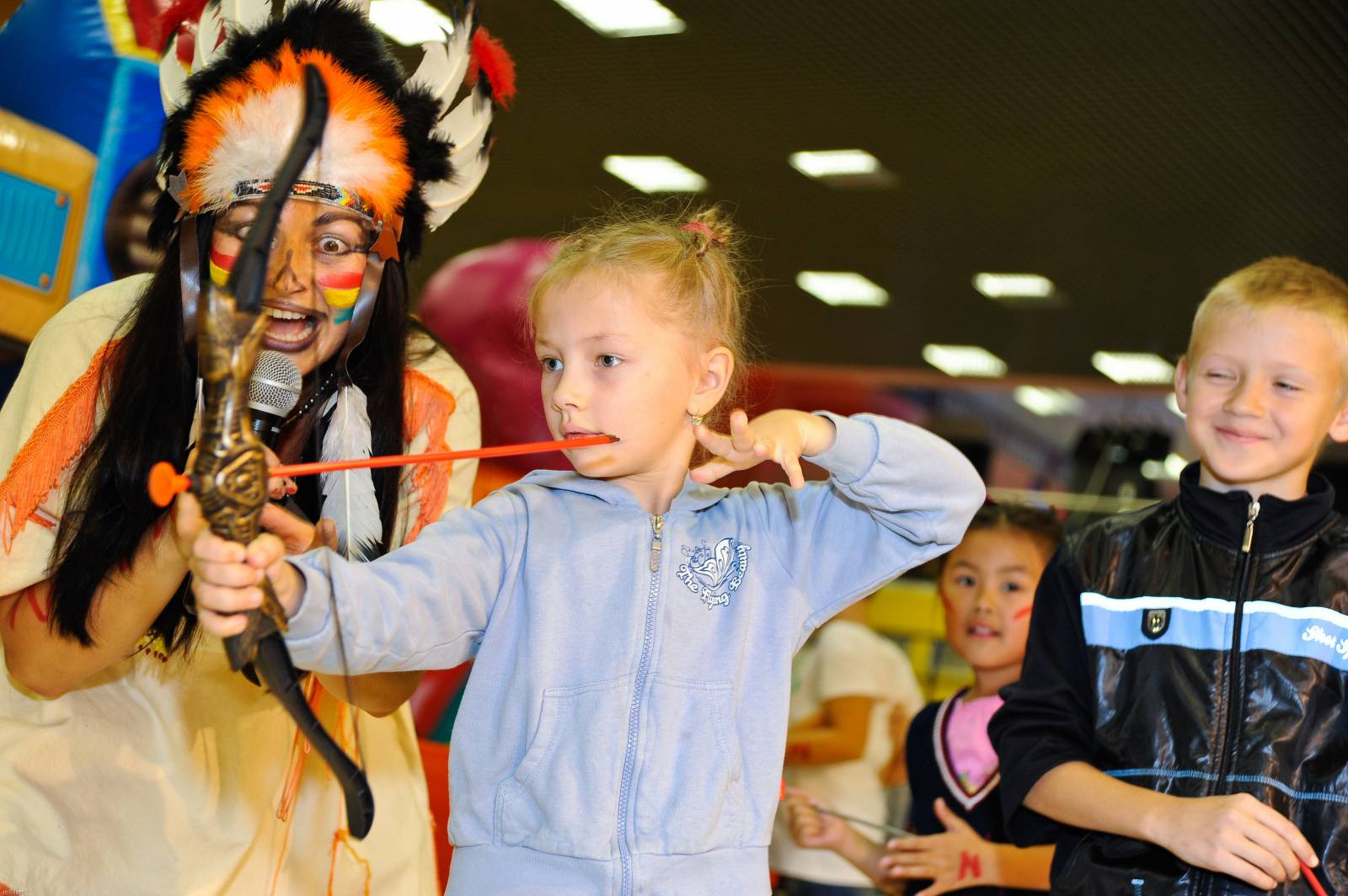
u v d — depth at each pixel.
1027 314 7.54
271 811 1.93
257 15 1.84
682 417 1.65
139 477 1.68
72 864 1.80
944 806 2.56
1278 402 1.89
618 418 1.59
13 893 1.78
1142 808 1.76
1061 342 7.95
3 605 1.76
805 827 2.76
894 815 2.91
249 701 1.90
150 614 1.70
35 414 1.75
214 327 1.15
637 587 1.59
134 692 1.85
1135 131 5.20
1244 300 1.94
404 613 1.43
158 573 1.66
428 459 1.43
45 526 1.72
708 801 1.54
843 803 2.93
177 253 1.75
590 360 1.60
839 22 4.68
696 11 4.71
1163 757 1.85
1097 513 4.56
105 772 1.82
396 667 1.45
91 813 1.82
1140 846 1.82
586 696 1.55
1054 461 9.70
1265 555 1.88
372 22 1.88
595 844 1.51
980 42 4.72
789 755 2.98
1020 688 1.97
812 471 5.00
